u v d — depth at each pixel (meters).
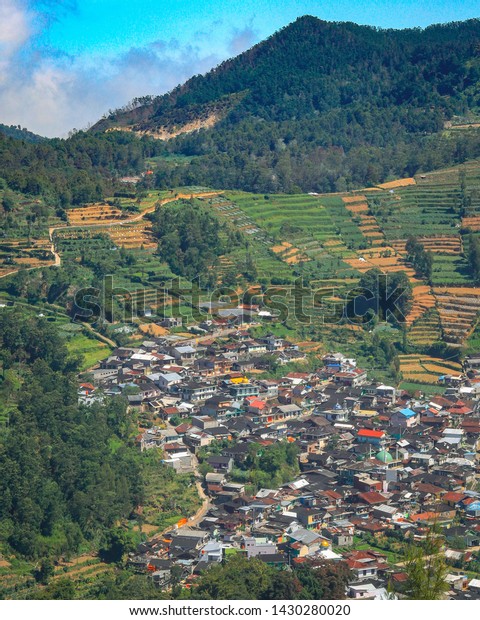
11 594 136.88
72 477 159.25
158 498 169.75
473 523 165.88
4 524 148.00
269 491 174.00
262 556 150.25
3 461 156.25
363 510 170.12
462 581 141.75
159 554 150.38
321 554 152.38
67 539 150.00
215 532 158.12
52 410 175.62
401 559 152.75
